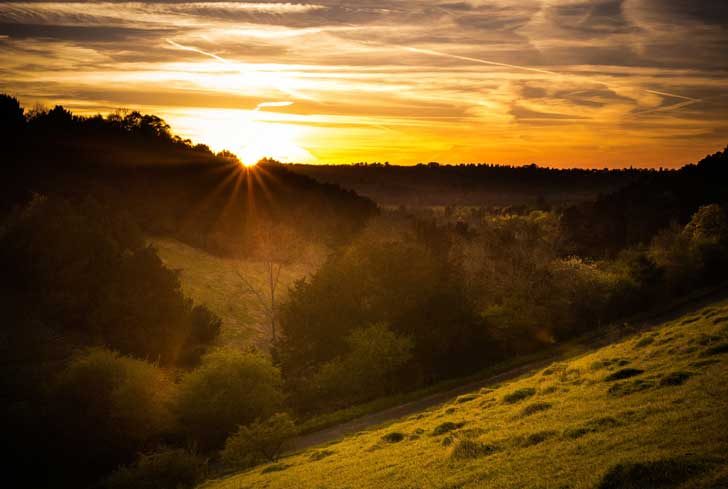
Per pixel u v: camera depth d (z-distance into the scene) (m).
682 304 70.25
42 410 45.88
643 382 22.69
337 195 161.25
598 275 73.75
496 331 61.81
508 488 15.18
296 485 22.70
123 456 46.38
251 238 113.56
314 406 53.28
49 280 71.56
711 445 13.99
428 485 17.50
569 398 24.36
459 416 29.02
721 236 85.75
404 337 56.84
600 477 13.70
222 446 46.44
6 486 43.56
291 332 60.59
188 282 91.44
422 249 67.69
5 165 107.50
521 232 101.62
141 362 50.66
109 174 122.44
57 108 144.62
